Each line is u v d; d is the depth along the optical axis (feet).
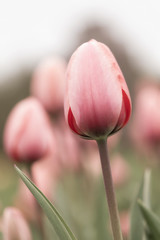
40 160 2.09
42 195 1.50
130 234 1.72
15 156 2.07
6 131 2.13
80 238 2.44
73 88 1.55
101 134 1.56
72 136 2.98
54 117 2.65
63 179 3.05
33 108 2.09
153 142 3.00
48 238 2.24
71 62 1.56
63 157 2.99
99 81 1.54
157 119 2.96
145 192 1.76
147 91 3.48
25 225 1.93
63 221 1.51
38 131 2.06
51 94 2.59
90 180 3.03
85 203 2.98
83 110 1.55
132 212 1.73
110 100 1.55
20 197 2.66
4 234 1.92
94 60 1.55
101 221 2.45
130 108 1.57
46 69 2.61
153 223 1.52
